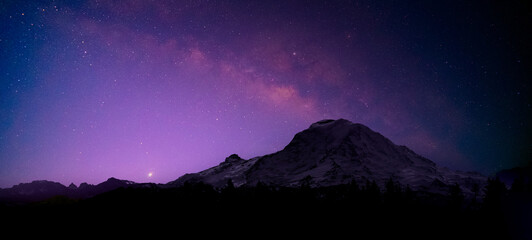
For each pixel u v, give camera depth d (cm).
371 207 7869
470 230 6662
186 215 7862
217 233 6825
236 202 8538
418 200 9225
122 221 7750
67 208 9256
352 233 6575
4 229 7600
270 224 7162
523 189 7544
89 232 7269
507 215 6819
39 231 7506
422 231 6606
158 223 7475
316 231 6706
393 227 6825
